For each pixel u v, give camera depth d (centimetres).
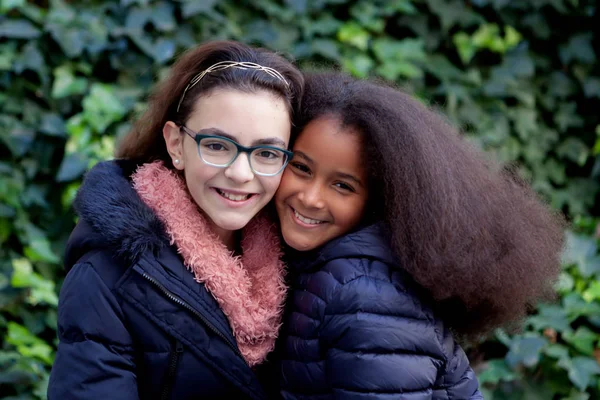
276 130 124
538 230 151
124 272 123
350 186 131
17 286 205
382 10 264
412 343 123
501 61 279
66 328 123
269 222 142
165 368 124
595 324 219
